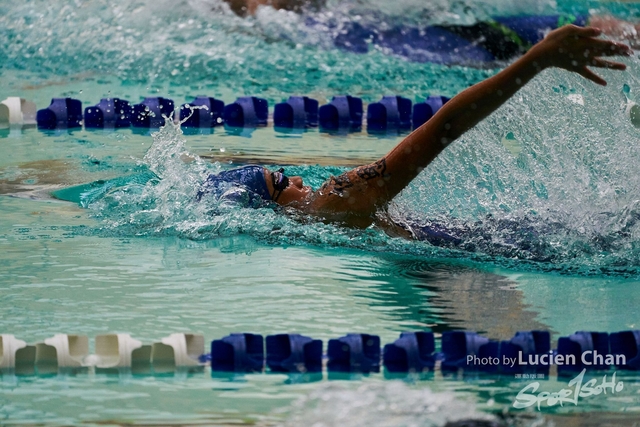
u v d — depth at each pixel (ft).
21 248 39.01
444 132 37.27
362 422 23.22
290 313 31.45
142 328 29.60
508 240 40.37
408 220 41.86
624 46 34.65
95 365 27.45
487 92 36.09
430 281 35.78
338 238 40.34
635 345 28.55
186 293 33.53
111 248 39.58
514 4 106.01
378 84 86.63
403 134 69.46
